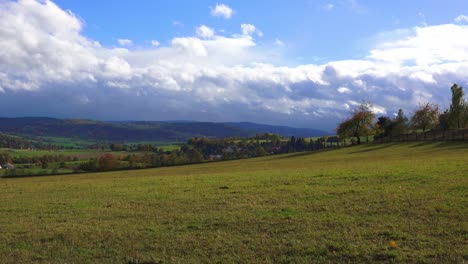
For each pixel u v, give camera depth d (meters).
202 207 20.64
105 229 17.11
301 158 86.88
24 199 28.39
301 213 17.78
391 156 66.25
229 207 20.17
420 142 97.12
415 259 11.83
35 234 16.92
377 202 18.83
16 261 13.74
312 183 27.27
